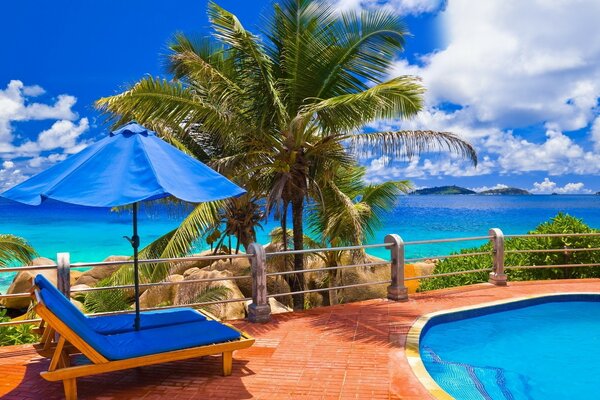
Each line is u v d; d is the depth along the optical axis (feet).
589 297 29.40
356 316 24.66
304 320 23.95
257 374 17.24
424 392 15.79
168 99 34.76
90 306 29.81
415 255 111.55
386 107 32.19
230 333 16.97
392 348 19.92
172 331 16.99
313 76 35.17
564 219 36.47
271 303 38.70
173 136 39.63
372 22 33.50
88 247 137.69
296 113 36.40
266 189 39.01
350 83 36.01
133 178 15.14
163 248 39.11
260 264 23.61
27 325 29.73
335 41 34.22
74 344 14.30
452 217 229.25
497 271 31.81
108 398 15.29
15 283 50.65
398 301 27.71
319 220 44.39
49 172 16.42
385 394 15.64
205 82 36.96
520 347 22.53
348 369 17.74
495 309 27.14
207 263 50.29
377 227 47.11
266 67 34.76
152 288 41.32
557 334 24.27
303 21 33.83
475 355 21.50
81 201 14.07
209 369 17.63
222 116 34.35
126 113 35.88
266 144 36.42
